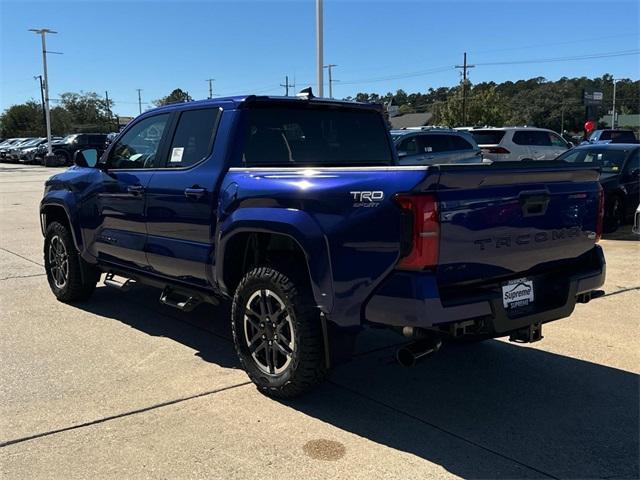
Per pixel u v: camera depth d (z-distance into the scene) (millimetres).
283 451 3404
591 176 4109
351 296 3525
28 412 3863
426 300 3234
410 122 96875
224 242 4289
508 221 3588
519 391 4258
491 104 70312
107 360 4797
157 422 3742
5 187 22953
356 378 4496
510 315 3697
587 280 4043
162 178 4941
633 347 5129
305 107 4949
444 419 3822
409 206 3238
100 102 112125
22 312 6164
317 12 15133
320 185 3678
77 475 3150
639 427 3732
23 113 96750
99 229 5781
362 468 3234
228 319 5934
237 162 4500
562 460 3334
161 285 5238
